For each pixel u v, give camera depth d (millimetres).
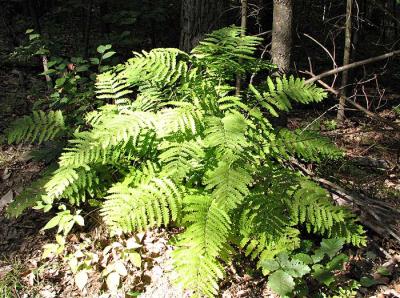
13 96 6551
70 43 8352
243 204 3619
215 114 3955
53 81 6863
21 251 4094
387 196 5004
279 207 3590
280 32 4836
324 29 8422
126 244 3984
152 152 4211
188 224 3740
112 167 4250
